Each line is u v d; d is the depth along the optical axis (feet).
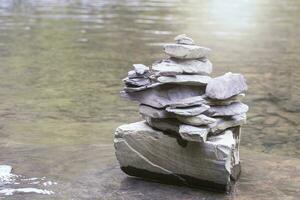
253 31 30.42
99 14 36.19
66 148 12.71
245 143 13.35
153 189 10.89
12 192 10.80
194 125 10.52
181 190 10.86
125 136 11.06
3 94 16.81
